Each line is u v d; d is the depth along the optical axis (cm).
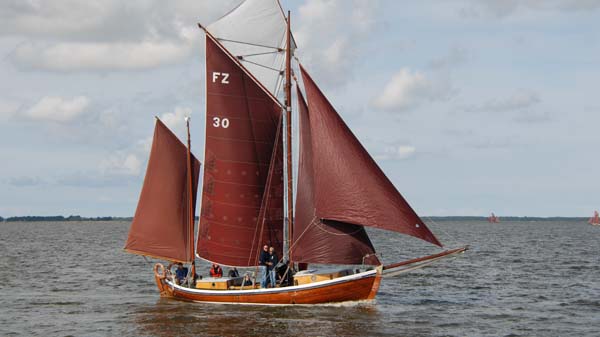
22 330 3412
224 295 3909
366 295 3712
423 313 3778
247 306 3828
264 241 3934
